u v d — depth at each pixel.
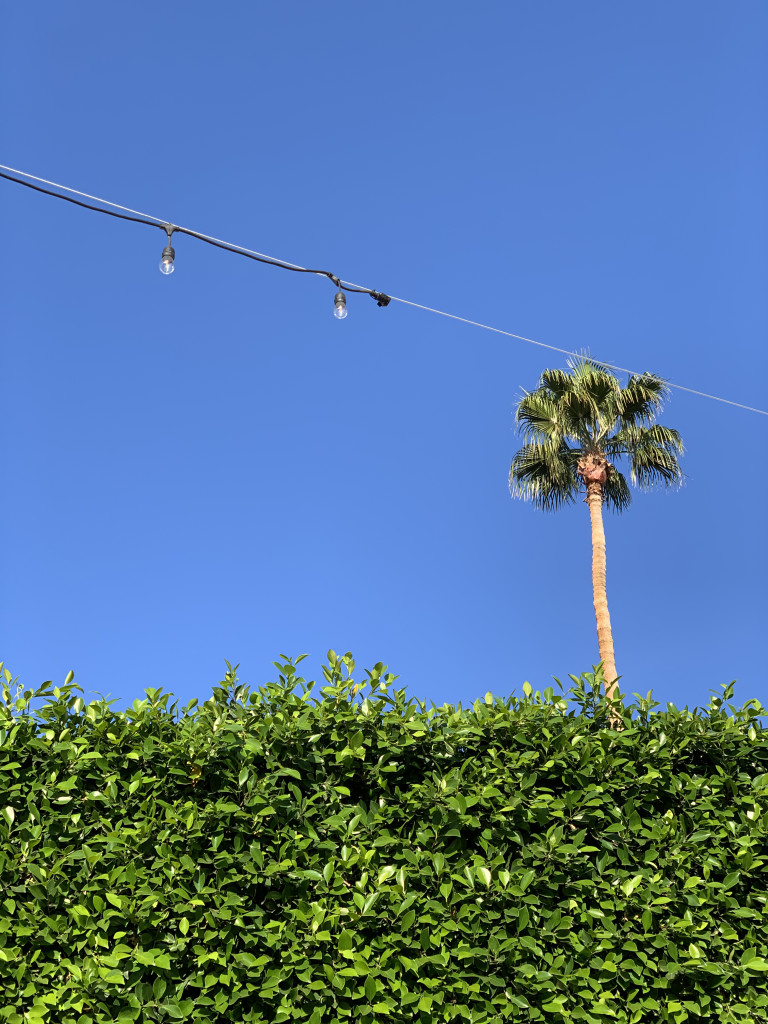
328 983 3.59
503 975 3.71
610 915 3.83
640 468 16.16
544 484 16.42
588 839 3.99
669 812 3.99
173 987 3.59
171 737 4.07
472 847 3.94
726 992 3.82
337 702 4.14
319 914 3.64
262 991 3.52
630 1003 3.75
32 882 3.68
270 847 3.80
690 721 4.30
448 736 4.10
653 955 3.83
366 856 3.74
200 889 3.66
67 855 3.73
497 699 4.30
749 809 4.12
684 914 3.87
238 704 4.16
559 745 4.08
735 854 4.00
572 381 16.17
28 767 3.95
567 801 3.93
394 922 3.71
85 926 3.63
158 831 3.77
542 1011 3.68
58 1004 3.53
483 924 3.76
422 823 3.89
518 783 3.98
